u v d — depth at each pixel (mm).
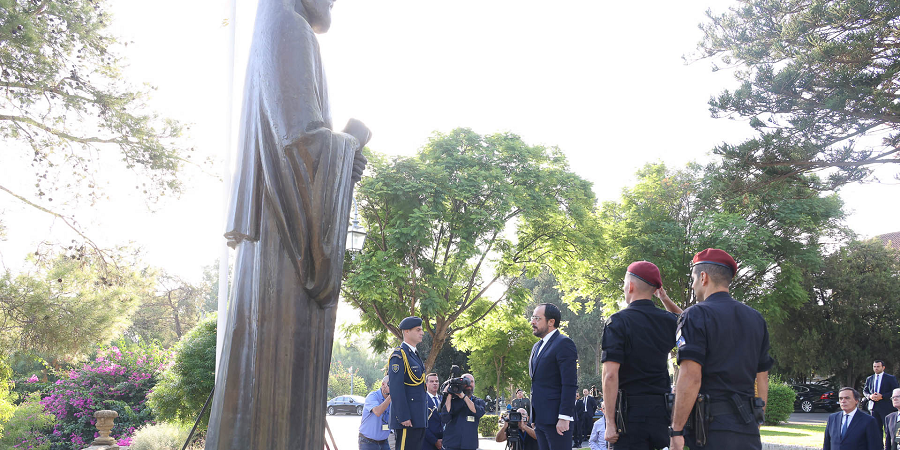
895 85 13477
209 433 2527
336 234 2627
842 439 8156
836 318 39094
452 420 8070
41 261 11508
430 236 21812
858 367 38438
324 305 2650
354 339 26453
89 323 10242
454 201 23016
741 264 25391
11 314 9875
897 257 40281
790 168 14359
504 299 26391
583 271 27250
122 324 10945
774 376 37875
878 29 12930
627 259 27734
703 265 3686
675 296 28141
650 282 4336
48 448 13922
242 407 2480
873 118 13242
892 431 9336
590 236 25531
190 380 12758
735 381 3318
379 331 26141
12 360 10547
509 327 27672
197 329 13492
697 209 16828
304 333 2574
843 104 12844
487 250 23562
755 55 14398
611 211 30438
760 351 3473
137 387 16750
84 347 10547
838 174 14039
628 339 4113
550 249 24969
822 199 28281
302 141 2555
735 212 27328
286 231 2555
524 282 54250
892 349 37688
